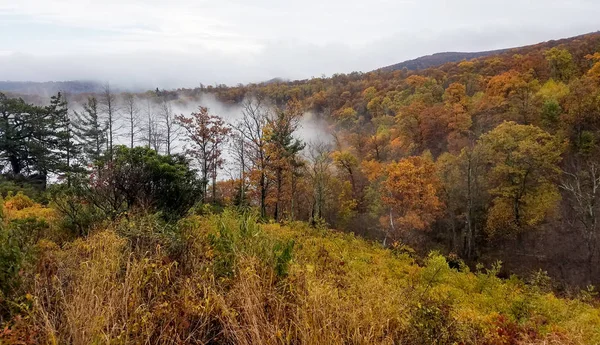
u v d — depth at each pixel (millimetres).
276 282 3836
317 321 2988
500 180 32438
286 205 31750
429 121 51844
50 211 10164
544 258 27344
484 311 8039
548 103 40000
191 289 3309
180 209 7113
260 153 26062
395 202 32625
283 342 2703
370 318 3219
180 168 7473
